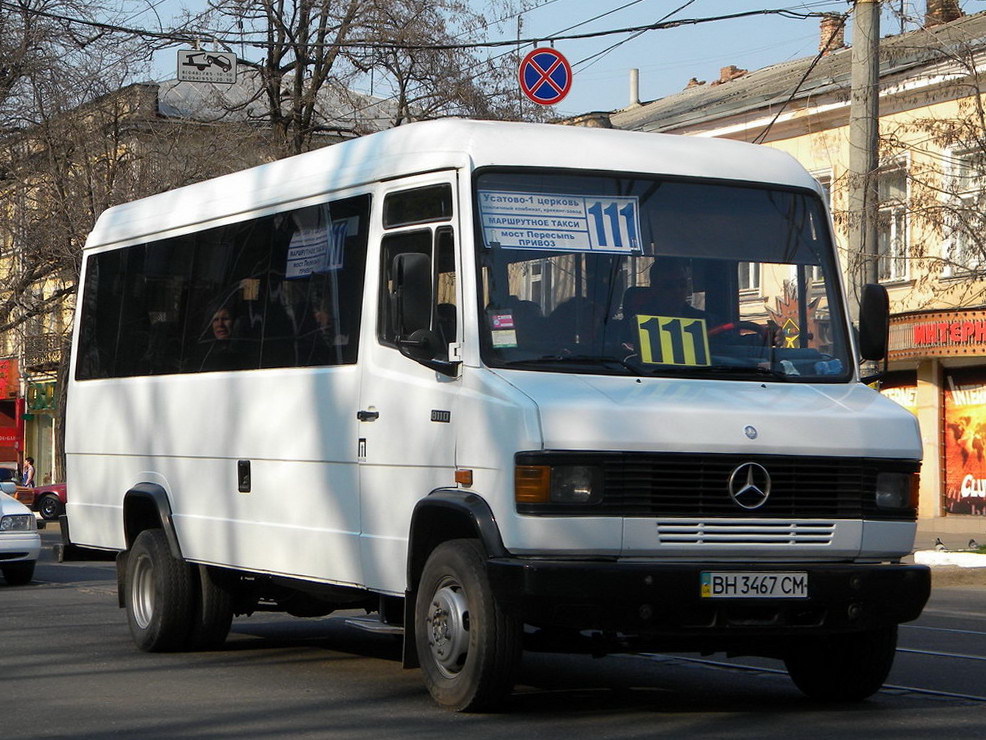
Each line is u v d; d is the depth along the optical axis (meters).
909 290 26.16
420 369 8.37
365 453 8.77
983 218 19.70
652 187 8.59
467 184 8.23
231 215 10.59
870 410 8.26
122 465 11.79
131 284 11.95
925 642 12.00
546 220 8.32
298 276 9.66
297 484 9.45
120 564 11.83
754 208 8.80
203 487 10.57
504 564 7.52
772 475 7.88
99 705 8.63
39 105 33.09
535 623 7.55
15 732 7.75
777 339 8.60
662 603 7.53
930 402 26.94
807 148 28.36
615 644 8.12
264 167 10.41
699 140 8.98
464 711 8.11
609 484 7.61
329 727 7.79
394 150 8.89
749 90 32.66
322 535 9.17
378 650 11.47
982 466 26.05
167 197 11.71
